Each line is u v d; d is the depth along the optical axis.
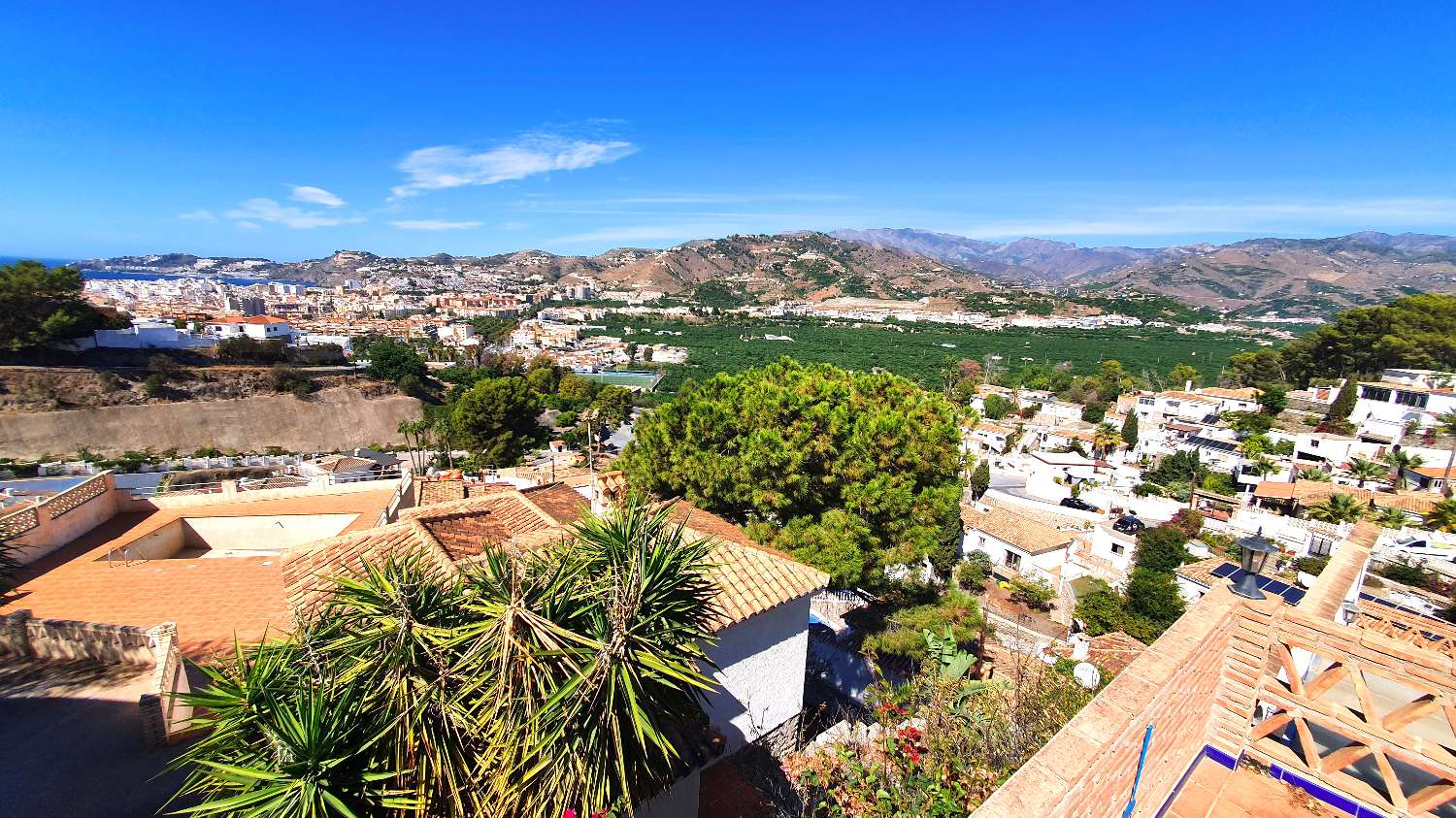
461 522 11.56
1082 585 29.78
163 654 9.95
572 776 5.53
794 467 12.66
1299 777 5.44
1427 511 31.42
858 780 6.23
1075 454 54.94
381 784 5.42
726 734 9.41
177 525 18.73
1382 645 5.04
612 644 5.70
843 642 16.22
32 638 11.33
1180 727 5.08
